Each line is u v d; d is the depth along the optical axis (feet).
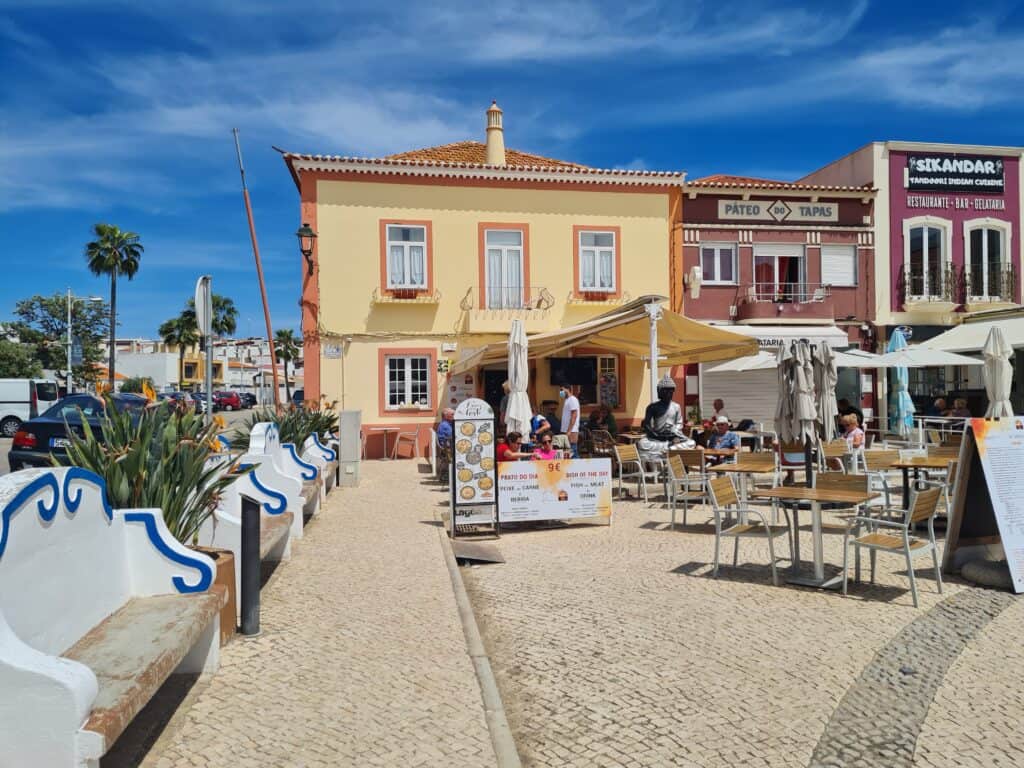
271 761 10.85
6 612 9.28
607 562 25.00
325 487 38.81
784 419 26.45
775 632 17.44
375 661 15.06
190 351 233.35
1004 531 21.24
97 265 138.51
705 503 36.35
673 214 66.23
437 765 10.81
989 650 16.16
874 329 69.10
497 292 63.82
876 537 21.42
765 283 67.56
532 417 42.39
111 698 9.30
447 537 28.30
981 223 70.90
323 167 61.21
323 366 61.41
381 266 61.93
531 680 14.83
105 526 12.83
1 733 8.41
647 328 45.80
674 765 11.25
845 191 68.03
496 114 68.49
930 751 11.65
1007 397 34.14
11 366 150.92
